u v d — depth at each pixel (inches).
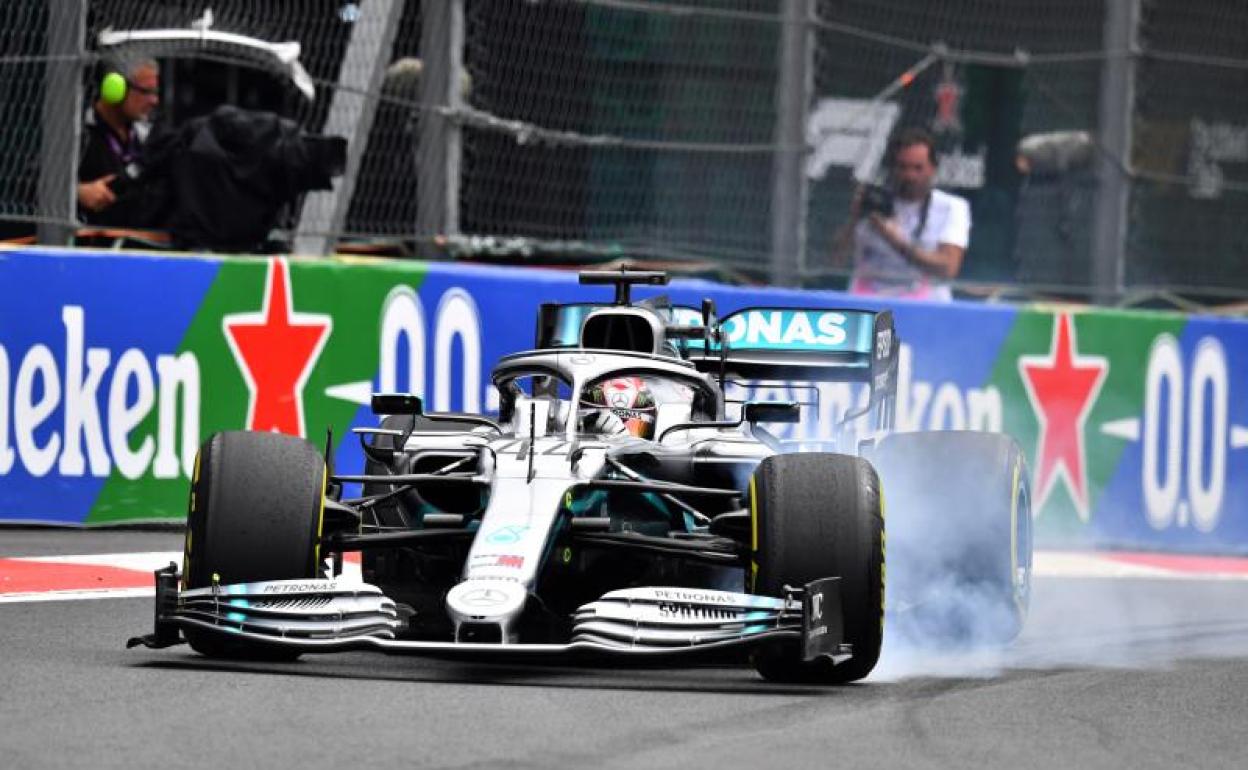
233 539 811.4
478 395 1437.0
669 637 764.0
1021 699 821.9
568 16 1530.5
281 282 1385.3
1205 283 1742.1
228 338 1373.0
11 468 1328.7
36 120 1364.4
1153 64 1690.5
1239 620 1173.7
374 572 952.3
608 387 964.0
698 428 960.9
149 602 1050.7
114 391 1348.4
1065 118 1694.1
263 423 1378.0
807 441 971.3
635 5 1497.3
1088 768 667.4
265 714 700.7
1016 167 1704.0
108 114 1427.2
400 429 1050.1
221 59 1412.4
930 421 1529.3
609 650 751.1
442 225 1467.8
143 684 764.0
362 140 1481.3
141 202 1432.1
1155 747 716.7
